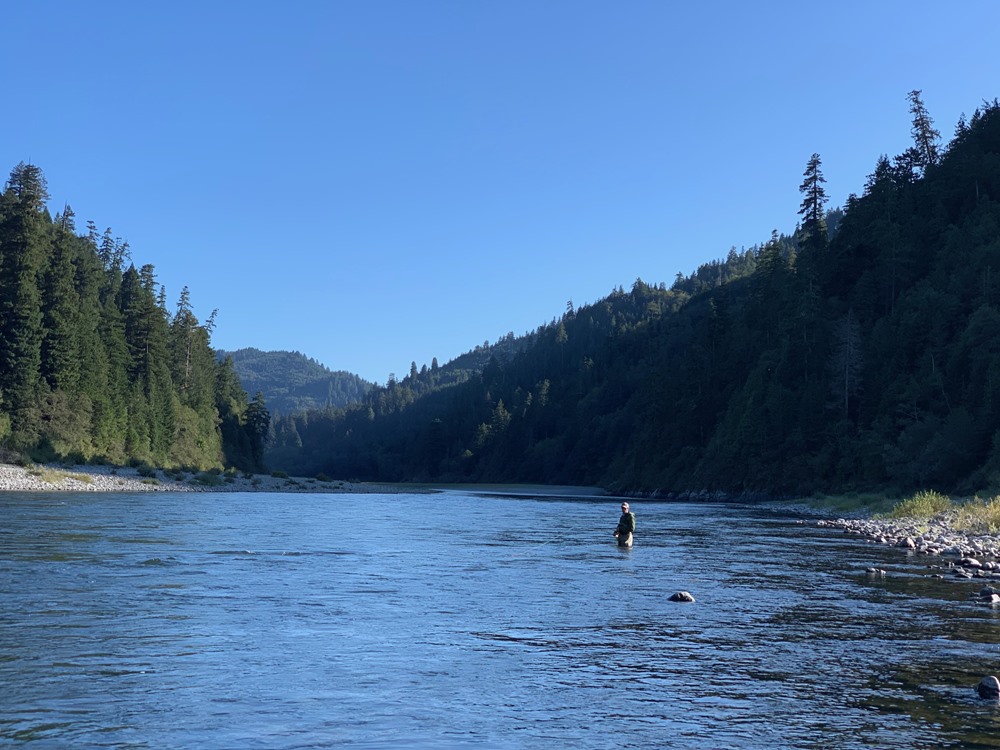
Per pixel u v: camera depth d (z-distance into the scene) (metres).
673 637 13.33
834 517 58.66
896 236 105.31
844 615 15.52
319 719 8.75
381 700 9.51
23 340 90.62
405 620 14.41
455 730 8.49
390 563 23.14
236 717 8.74
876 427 84.25
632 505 79.88
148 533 29.77
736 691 10.13
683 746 8.09
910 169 132.25
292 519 43.19
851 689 10.27
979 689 10.05
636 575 21.31
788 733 8.54
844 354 96.38
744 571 22.55
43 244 101.56
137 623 13.34
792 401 101.62
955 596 18.03
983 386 74.81
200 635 12.63
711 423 122.06
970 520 37.41
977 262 89.75
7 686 9.62
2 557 21.11
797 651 12.38
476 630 13.67
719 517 55.81
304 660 11.30
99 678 10.07
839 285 116.12
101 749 7.65
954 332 87.06
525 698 9.71
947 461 69.81
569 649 12.35
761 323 127.56
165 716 8.70
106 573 18.88
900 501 62.91
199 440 127.94
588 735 8.40
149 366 121.75
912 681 10.66
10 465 79.31
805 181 132.25
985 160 111.56
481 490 143.12
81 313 108.12
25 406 89.38
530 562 24.17
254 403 165.00
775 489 95.88
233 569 20.55
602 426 187.25
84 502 51.28
